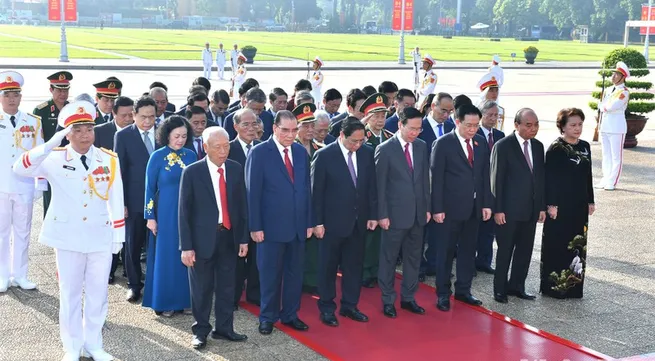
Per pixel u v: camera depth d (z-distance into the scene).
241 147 7.78
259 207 6.84
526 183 7.88
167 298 7.31
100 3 145.62
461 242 7.97
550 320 7.56
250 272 7.84
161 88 9.55
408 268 7.68
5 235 7.83
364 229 7.31
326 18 160.00
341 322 7.37
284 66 39.94
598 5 112.44
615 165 13.75
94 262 6.20
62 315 6.19
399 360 6.45
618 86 13.55
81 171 6.07
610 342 7.00
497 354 6.62
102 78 32.06
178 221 7.06
